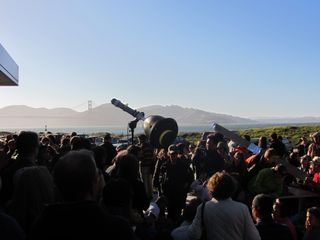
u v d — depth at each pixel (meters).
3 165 6.42
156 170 10.48
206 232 4.71
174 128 10.05
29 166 4.74
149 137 10.01
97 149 5.90
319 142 12.31
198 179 9.81
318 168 9.48
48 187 4.41
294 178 9.30
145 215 5.97
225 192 4.73
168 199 9.55
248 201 7.96
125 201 3.84
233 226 4.61
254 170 8.45
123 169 5.25
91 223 2.44
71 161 2.56
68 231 2.41
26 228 4.30
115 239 2.45
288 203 8.18
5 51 11.77
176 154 9.68
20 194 4.38
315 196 8.27
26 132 5.13
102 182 4.31
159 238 5.62
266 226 5.04
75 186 2.53
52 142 12.04
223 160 9.96
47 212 2.49
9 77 13.01
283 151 10.84
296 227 7.09
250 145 9.48
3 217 2.87
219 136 10.78
